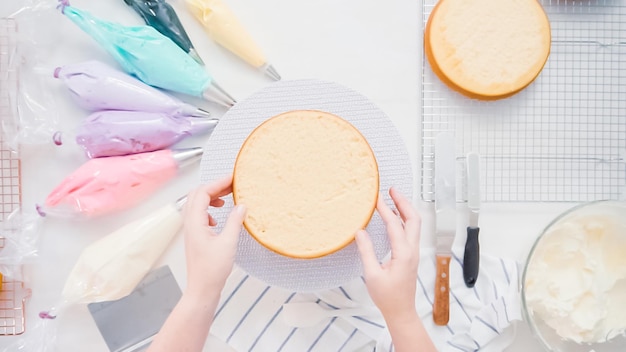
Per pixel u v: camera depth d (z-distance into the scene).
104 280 0.84
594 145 0.89
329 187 0.68
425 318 0.86
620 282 0.85
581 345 0.85
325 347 0.86
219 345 0.88
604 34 0.90
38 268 0.88
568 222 0.84
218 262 0.65
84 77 0.83
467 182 0.86
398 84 0.89
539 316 0.85
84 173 0.84
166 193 0.88
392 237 0.67
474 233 0.85
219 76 0.89
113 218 0.88
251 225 0.67
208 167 0.77
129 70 0.86
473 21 0.83
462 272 0.87
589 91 0.89
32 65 0.88
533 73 0.84
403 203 0.71
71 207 0.86
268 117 0.78
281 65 0.90
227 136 0.78
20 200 0.88
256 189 0.68
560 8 0.89
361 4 0.89
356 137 0.68
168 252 0.88
